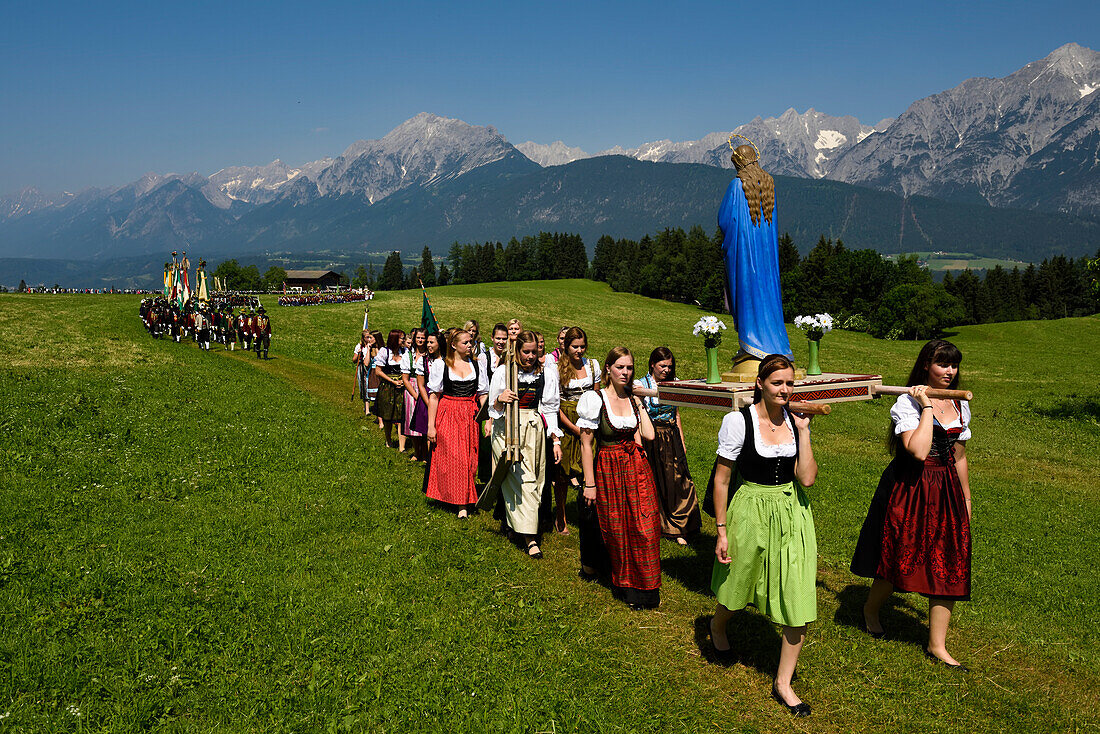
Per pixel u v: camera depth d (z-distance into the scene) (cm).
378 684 485
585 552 703
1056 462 1714
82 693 454
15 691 450
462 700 473
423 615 600
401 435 1299
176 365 2528
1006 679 545
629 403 664
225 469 1054
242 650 522
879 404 2662
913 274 10925
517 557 764
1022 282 13688
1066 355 6188
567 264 17425
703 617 630
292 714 448
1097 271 2794
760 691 513
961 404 565
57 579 612
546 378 771
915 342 8469
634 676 520
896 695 514
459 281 17650
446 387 912
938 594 550
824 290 11175
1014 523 1066
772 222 941
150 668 488
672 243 14300
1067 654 590
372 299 7350
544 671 519
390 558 729
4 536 711
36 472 951
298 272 17038
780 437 504
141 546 715
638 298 11569
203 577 643
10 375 1936
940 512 556
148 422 1346
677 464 837
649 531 636
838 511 1023
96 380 1922
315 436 1373
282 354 3616
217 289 8456
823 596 699
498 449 784
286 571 677
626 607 645
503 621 598
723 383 862
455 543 792
